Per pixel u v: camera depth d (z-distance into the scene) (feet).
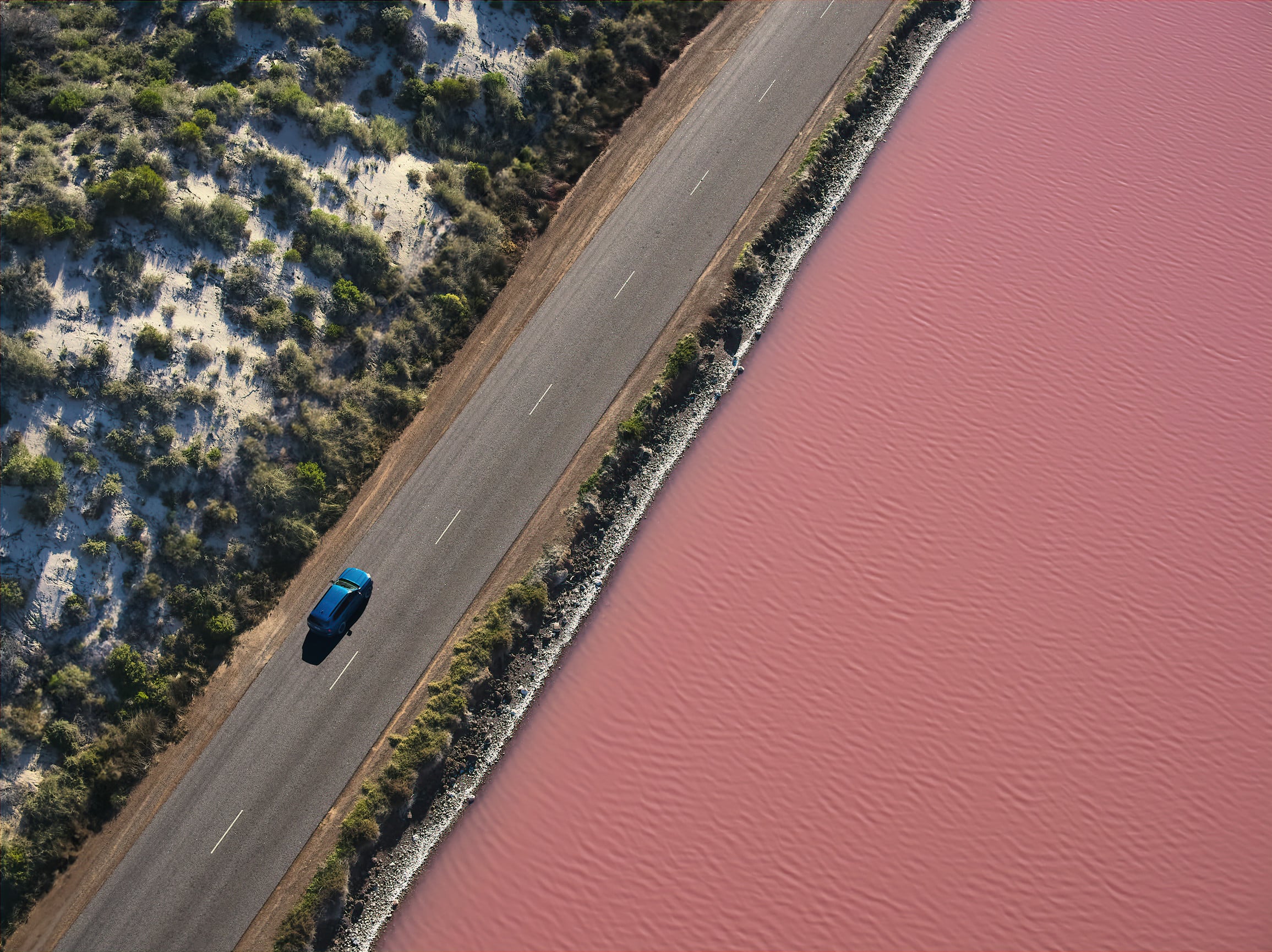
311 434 159.22
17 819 131.64
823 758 143.23
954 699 148.66
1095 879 136.87
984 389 177.88
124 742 137.28
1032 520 164.66
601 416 167.84
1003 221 197.88
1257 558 162.91
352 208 177.47
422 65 195.21
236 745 139.85
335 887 130.00
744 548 160.15
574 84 204.13
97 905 129.59
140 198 159.74
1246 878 138.10
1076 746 146.00
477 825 138.82
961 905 134.41
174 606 145.79
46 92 173.78
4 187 159.33
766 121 203.72
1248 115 215.31
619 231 188.75
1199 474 170.60
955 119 211.82
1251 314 188.44
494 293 181.27
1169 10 231.09
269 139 177.78
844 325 183.62
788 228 192.34
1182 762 145.59
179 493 150.51
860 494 165.89
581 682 148.77
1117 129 211.82
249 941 127.95
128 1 192.75
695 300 180.24
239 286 163.43
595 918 132.26
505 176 192.75
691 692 147.74
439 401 169.37
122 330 154.81
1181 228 198.39
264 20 187.83
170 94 175.01
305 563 154.10
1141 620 156.46
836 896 134.21
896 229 195.72
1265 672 153.28
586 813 138.82
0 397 146.41
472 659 145.69
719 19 218.79
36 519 143.23
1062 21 229.45
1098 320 186.60
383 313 172.55
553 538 156.76
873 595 156.66
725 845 136.77
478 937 131.44
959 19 227.40
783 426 172.24
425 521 157.48
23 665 137.69
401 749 139.03
